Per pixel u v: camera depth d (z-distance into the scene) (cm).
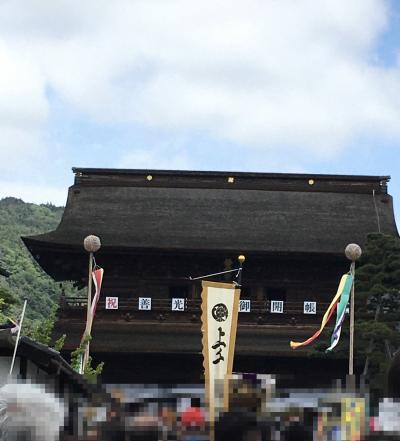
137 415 2586
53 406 1997
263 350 9125
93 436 2333
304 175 10556
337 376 9088
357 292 8031
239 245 9812
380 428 1953
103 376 9306
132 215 10138
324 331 9200
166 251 9525
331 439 2286
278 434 2403
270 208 10306
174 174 10531
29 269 15738
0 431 1955
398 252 8006
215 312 5184
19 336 2780
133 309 9431
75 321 9331
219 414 2455
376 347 8175
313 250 9612
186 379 9319
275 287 9694
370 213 10300
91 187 10406
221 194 10431
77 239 9738
